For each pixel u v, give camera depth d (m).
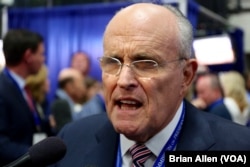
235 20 8.74
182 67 1.03
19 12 4.70
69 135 1.27
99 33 4.44
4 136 2.05
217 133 1.10
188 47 1.04
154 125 0.99
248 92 5.14
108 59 1.00
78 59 4.51
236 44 6.00
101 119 1.27
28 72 2.36
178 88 1.03
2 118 2.06
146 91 0.96
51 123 2.68
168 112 1.02
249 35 8.64
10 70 2.31
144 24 0.97
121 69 0.97
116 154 1.14
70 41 4.57
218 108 3.01
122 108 0.98
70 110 2.81
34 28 4.69
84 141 1.22
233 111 3.27
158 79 0.96
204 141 1.08
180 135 1.10
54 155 0.97
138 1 1.11
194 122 1.13
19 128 2.12
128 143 1.09
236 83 3.57
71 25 4.57
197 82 3.48
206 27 5.18
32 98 2.51
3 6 5.13
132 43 0.96
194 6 3.83
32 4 5.94
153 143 1.06
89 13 4.48
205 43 4.89
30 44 2.31
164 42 0.97
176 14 1.03
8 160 2.04
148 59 0.96
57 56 4.62
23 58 2.29
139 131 0.98
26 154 0.96
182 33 1.01
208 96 3.31
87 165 1.15
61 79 3.62
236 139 1.08
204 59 4.91
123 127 0.98
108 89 0.99
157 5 1.03
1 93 2.07
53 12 4.63
